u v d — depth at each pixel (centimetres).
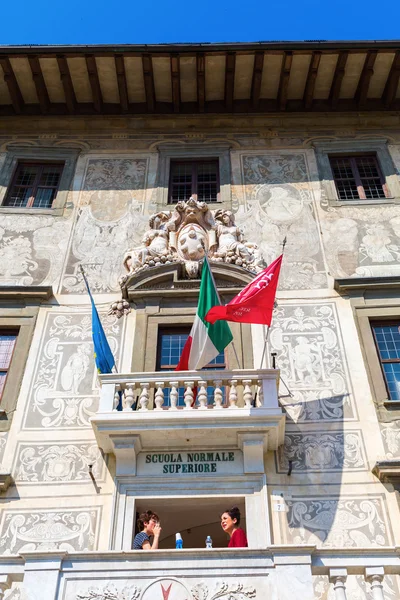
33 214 1476
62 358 1229
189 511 1084
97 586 690
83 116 1680
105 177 1559
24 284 1348
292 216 1466
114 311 1295
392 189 1511
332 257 1382
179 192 1554
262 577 690
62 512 1034
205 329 1119
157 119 1677
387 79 1639
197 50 1551
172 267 1333
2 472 1068
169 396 1145
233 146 1617
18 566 707
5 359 1243
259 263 1355
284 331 1259
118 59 1569
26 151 1609
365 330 1252
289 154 1598
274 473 1066
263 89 1666
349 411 1144
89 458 1094
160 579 694
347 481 1058
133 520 1017
